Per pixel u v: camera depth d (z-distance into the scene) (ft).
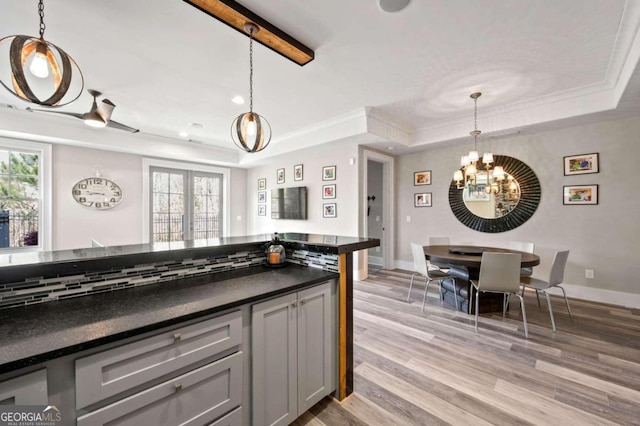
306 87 10.03
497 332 8.73
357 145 15.02
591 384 6.12
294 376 4.91
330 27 6.73
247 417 4.28
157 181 18.04
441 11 6.22
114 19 6.37
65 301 3.95
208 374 3.78
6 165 12.98
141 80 9.43
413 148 15.96
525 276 10.19
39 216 13.67
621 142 10.93
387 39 7.22
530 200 13.05
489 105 11.82
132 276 4.67
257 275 5.46
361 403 5.64
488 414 5.29
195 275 5.42
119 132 15.14
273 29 6.57
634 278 10.77
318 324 5.33
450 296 11.30
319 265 6.04
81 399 2.81
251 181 22.59
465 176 11.69
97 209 15.39
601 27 6.72
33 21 6.39
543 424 5.03
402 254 17.92
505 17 6.41
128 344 3.08
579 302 11.35
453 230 15.62
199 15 6.26
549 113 11.05
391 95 10.74
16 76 4.29
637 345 7.80
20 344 2.68
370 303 11.48
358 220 15.11
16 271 3.69
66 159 14.37
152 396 3.28
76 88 9.94
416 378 6.43
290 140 16.47
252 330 4.28
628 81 7.84
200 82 9.61
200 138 17.16
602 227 11.37
